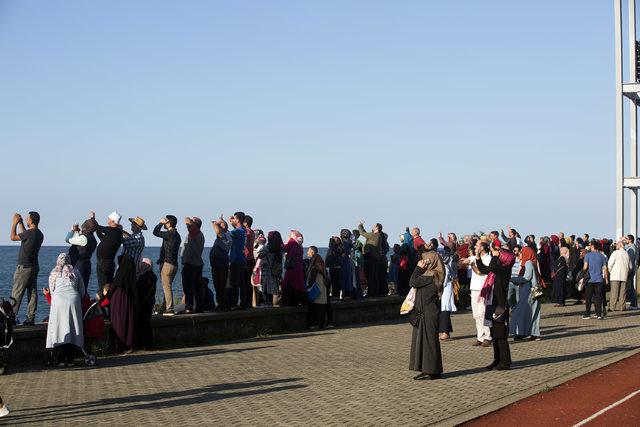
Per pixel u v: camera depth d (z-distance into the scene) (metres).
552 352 17.83
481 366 15.70
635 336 20.94
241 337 20.47
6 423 10.49
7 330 12.05
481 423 10.61
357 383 13.66
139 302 17.62
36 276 16.67
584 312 28.23
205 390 12.93
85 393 12.63
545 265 33.81
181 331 19.00
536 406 11.76
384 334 21.48
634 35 32.56
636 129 33.78
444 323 20.20
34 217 16.69
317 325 22.91
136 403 11.84
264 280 22.33
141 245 17.84
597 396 12.52
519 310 20.08
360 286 25.80
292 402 11.95
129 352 17.45
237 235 20.94
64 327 15.16
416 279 14.14
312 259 22.91
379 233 26.61
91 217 17.75
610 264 28.14
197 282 19.80
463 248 29.97
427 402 11.98
